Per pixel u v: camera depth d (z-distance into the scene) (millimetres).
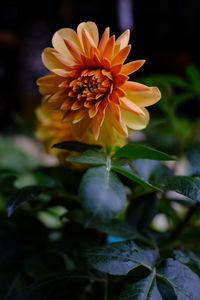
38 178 765
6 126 3867
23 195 547
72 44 541
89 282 593
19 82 4121
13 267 617
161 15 3947
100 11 4238
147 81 641
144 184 519
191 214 633
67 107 547
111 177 508
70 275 563
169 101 740
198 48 3742
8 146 1169
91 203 483
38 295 547
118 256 530
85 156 525
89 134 574
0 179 655
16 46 4234
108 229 581
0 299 594
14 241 638
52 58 562
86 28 559
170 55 3676
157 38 3967
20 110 4105
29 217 658
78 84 539
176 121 746
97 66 544
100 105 542
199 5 3768
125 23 4039
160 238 621
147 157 533
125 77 524
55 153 623
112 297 577
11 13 4426
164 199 641
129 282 538
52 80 556
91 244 617
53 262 609
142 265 530
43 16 4367
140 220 603
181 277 521
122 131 532
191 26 3820
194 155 612
